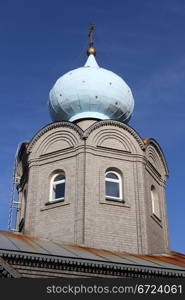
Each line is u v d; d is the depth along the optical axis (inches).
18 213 997.2
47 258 642.8
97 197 872.9
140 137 969.5
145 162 960.3
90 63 1153.4
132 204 893.8
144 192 912.9
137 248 850.8
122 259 712.4
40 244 721.0
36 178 936.9
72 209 858.8
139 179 924.0
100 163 915.4
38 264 641.6
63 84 1034.7
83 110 1018.1
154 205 973.2
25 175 989.8
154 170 1000.2
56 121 971.9
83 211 842.8
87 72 1040.8
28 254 635.5
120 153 943.0
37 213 890.7
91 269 663.1
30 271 634.8
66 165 919.0
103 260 669.3
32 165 952.9
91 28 1219.9
